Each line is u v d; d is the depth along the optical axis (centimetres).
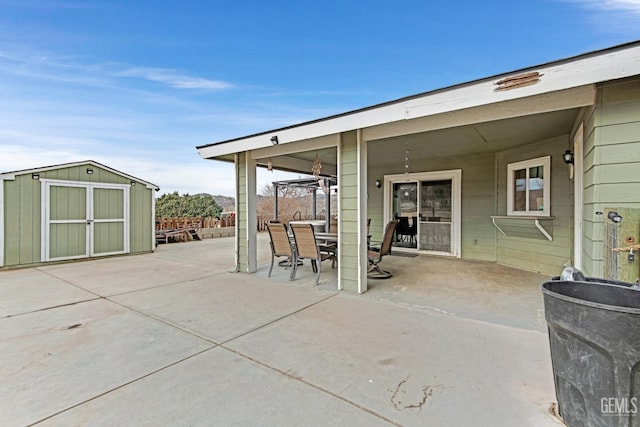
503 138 518
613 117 253
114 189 781
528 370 214
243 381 202
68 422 163
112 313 337
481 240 676
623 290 162
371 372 213
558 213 498
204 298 395
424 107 330
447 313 334
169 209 1727
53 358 234
